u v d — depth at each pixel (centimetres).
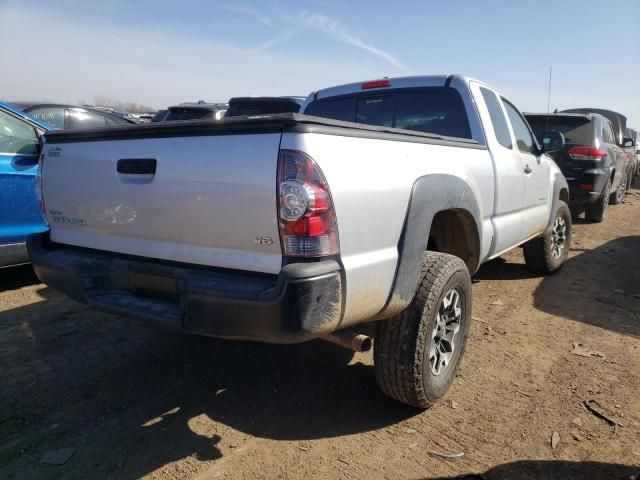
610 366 350
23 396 307
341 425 280
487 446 262
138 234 270
